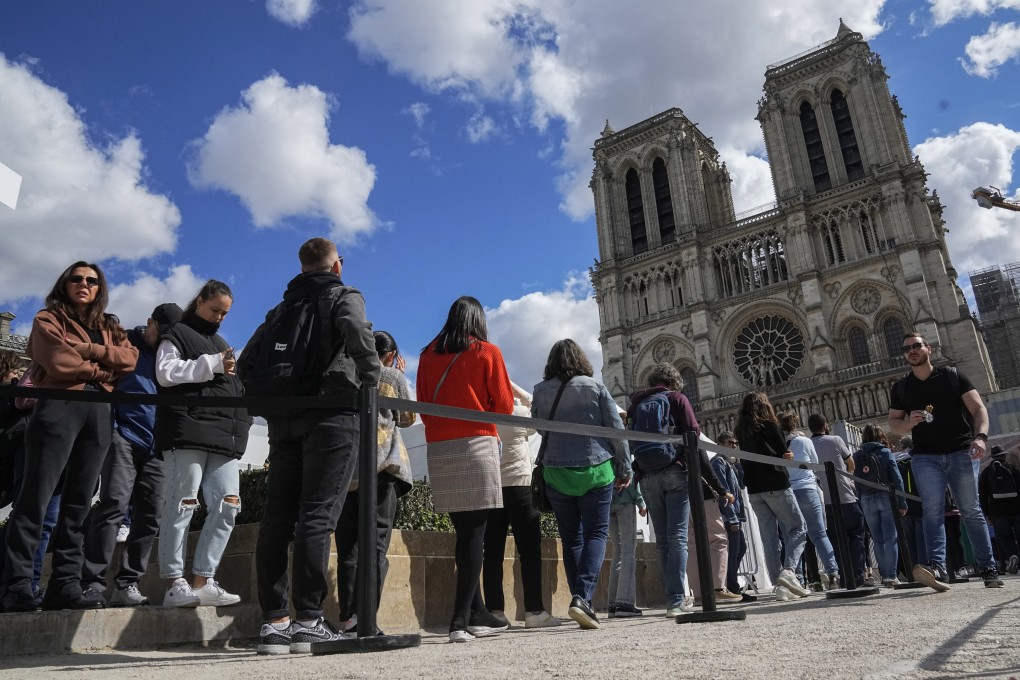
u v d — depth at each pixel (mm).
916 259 56219
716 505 10711
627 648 3998
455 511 6281
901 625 4344
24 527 5805
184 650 6086
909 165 60281
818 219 62469
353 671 3453
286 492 5395
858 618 5109
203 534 6566
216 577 7559
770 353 61344
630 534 8906
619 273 71000
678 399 8445
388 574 8055
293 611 7199
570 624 7426
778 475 9945
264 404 4453
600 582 11594
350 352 5203
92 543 6422
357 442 5387
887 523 11742
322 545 5117
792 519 9906
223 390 6551
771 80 69125
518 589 9734
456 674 3209
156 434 6375
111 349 6293
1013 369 70938
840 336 58438
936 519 8562
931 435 8648
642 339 67500
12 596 5668
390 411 6828
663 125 74000
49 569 8172
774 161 66312
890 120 62281
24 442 6922
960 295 62531
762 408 10211
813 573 13859
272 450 5480
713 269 67062
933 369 8719
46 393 3955
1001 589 7969
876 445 12086
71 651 5516
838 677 2676
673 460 8141
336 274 5906
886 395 53875
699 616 5895
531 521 7281
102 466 6664
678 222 69750
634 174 76188
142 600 6613
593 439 7027
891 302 56688
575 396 7176
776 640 3986
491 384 6621
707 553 6043
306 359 5320
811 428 12422
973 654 3037
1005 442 36156
